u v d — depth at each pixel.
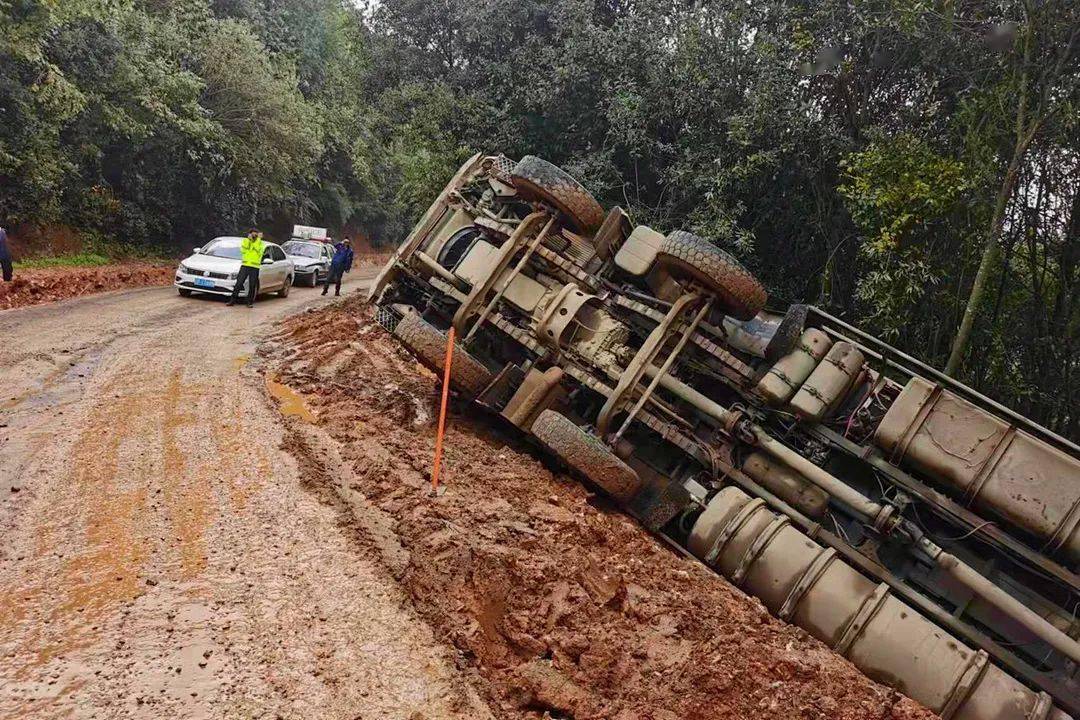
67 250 22.38
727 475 8.33
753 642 5.58
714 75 14.07
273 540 5.59
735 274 8.28
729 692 4.88
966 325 11.05
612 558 6.62
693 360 8.95
